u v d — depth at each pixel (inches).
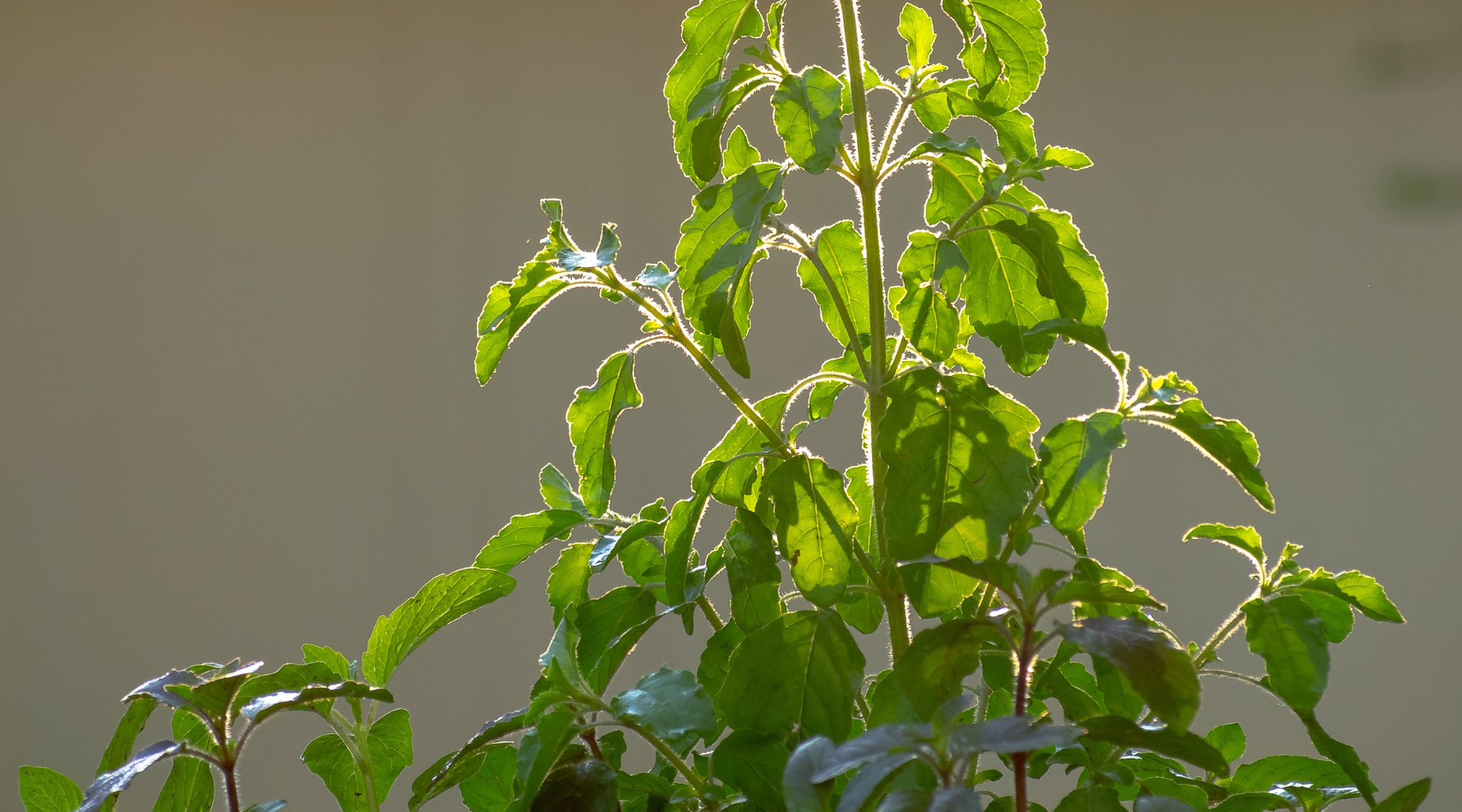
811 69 53.4
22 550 94.4
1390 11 94.6
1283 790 54.2
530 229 96.1
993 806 53.1
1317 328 95.8
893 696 52.8
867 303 55.6
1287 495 96.1
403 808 96.0
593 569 54.5
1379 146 95.1
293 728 94.5
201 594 95.7
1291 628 52.9
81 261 95.1
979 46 54.3
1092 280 53.9
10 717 94.0
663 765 54.9
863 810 51.9
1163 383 52.9
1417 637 95.3
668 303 54.5
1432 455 95.1
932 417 53.0
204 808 54.2
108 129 95.3
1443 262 94.8
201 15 96.0
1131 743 51.7
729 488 54.9
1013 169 53.7
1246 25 96.1
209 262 95.8
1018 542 53.4
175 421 95.7
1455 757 94.6
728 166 55.3
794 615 53.7
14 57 94.7
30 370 94.7
